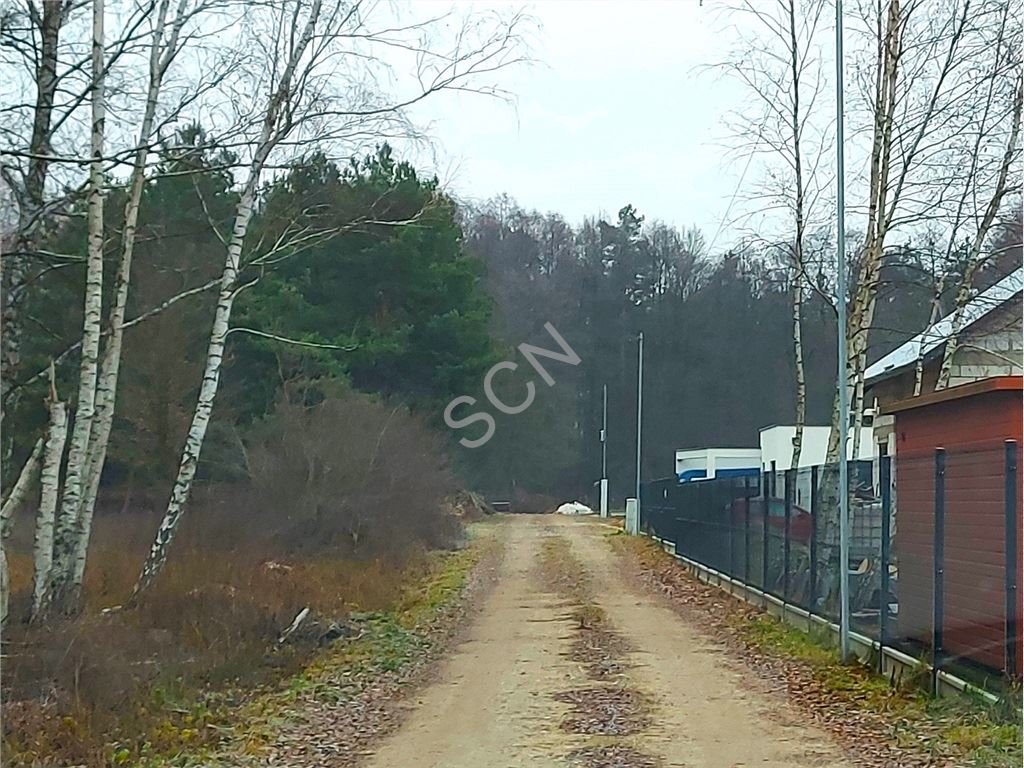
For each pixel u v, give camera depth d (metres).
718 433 53.22
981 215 18.27
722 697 11.57
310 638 16.23
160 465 32.41
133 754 9.41
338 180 17.52
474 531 41.69
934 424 12.84
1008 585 9.46
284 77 15.72
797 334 21.16
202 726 10.46
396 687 12.78
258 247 17.97
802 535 17.16
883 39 18.17
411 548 30.41
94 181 14.29
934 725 9.59
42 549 14.62
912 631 11.74
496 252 46.81
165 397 32.12
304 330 33.16
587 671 13.38
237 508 28.53
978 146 18.09
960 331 20.14
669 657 14.46
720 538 24.72
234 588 18.55
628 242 53.06
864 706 10.73
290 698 11.95
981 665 10.14
